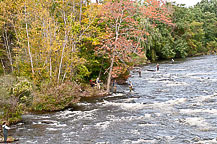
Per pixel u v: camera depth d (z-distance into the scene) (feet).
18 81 58.75
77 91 74.90
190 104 64.59
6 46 89.86
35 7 75.66
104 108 64.64
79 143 41.16
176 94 78.69
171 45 241.35
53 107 63.31
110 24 92.02
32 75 72.95
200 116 53.57
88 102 72.59
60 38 80.48
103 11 87.45
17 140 43.04
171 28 245.45
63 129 48.60
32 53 78.23
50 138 43.75
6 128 41.29
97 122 52.49
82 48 92.53
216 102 65.51
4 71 85.15
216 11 359.05
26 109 62.18
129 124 50.31
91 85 91.40
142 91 87.45
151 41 197.98
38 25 78.18
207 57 232.12
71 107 67.05
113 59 87.66
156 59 242.99
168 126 48.08
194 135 42.88
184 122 50.08
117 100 73.92
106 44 89.97
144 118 54.08
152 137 42.73
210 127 46.52
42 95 63.93
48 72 73.05
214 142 39.68
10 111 53.31
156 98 74.43
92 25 89.66
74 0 87.51
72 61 78.28
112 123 51.44
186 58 238.89
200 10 335.47
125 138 42.70
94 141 41.86
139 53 92.38
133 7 90.02
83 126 50.11
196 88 86.89
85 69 87.61
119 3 88.02
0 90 51.72
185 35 252.62
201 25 289.12
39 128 49.44
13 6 78.74
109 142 41.19
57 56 76.07
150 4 97.04
